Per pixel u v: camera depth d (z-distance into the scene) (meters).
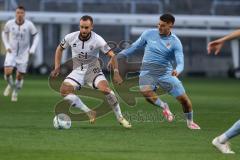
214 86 86.38
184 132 35.22
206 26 113.62
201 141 31.81
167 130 35.91
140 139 32.06
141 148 29.16
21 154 26.95
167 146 29.92
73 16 109.69
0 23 106.50
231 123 40.50
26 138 31.67
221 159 26.48
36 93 64.69
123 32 126.81
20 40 56.06
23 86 76.69
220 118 43.72
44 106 49.97
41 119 40.50
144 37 39.00
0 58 112.19
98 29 126.62
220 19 111.12
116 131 34.88
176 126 37.91
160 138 32.62
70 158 26.06
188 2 127.62
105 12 125.38
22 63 55.88
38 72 110.81
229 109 50.91
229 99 62.22
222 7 126.69
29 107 49.06
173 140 31.98
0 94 62.59
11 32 56.06
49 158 26.05
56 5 124.94
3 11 114.25
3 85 76.75
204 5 127.25
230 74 115.75
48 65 112.50
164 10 125.69
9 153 27.17
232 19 111.12
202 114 46.50
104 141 31.09
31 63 111.62
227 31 112.12
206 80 103.81
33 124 37.62
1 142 30.28
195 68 124.19
